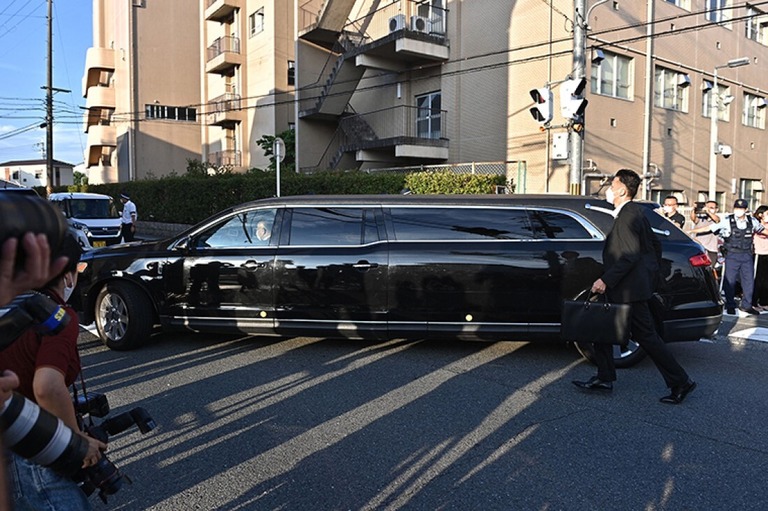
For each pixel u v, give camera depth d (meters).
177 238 6.76
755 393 5.30
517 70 18.16
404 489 3.55
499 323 6.19
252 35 32.38
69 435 1.72
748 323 8.47
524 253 6.14
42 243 1.39
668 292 5.95
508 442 4.21
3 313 1.70
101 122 42.47
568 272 6.06
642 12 18.86
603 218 6.19
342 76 22.70
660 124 20.03
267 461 3.91
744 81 24.55
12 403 1.56
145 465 3.86
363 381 5.53
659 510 3.33
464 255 6.21
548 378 5.65
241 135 33.56
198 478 3.68
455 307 6.21
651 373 5.89
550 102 12.36
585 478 3.69
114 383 5.49
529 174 17.95
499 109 18.77
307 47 25.33
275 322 6.47
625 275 4.89
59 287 2.12
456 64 20.16
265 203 6.70
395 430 4.41
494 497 3.46
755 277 9.74
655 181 19.95
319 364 6.05
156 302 6.63
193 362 6.15
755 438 4.31
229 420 4.60
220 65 33.47
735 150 24.48
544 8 17.36
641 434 4.36
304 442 4.21
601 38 17.42
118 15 40.06
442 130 20.75
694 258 6.05
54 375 1.94
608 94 18.08
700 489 3.56
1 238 1.31
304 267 6.39
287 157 26.66
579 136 11.84
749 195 25.84
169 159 39.03
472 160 19.77
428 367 5.97
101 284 6.75
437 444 4.18
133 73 37.50
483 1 19.14
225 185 22.94
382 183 17.44
